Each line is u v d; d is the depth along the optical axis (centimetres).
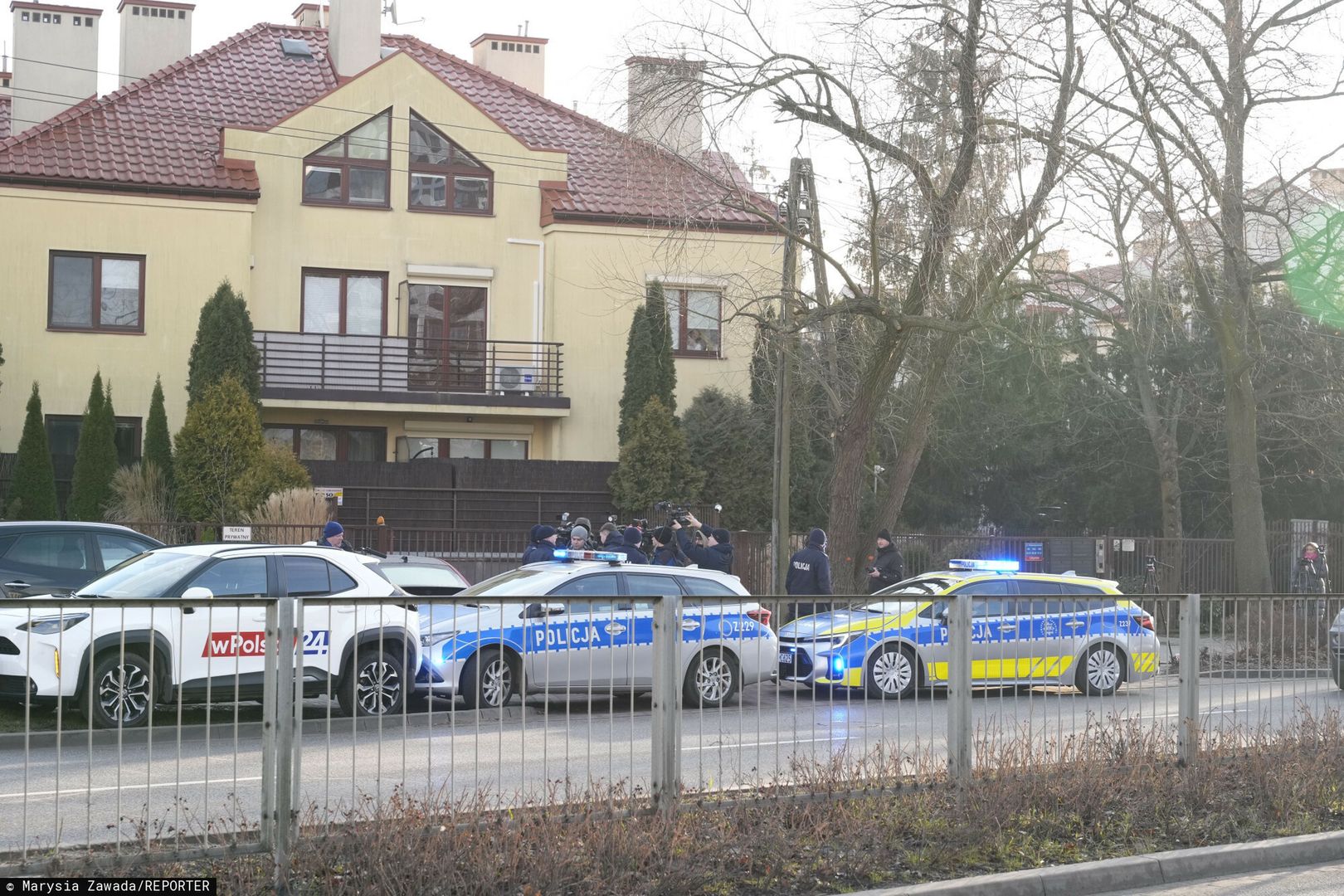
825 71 4516
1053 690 2066
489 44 8675
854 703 1903
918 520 8744
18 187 6247
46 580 3328
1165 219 5003
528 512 6431
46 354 6275
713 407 6788
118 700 1586
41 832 1549
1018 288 5122
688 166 4719
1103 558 6431
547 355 7000
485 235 7031
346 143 6856
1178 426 7938
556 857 1511
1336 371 6138
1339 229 5100
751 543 5916
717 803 1766
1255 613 2292
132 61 7912
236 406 5788
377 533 5794
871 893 1559
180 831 1480
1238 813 2027
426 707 1638
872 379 5006
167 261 6438
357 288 6862
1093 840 1862
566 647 1719
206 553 3005
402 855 1466
